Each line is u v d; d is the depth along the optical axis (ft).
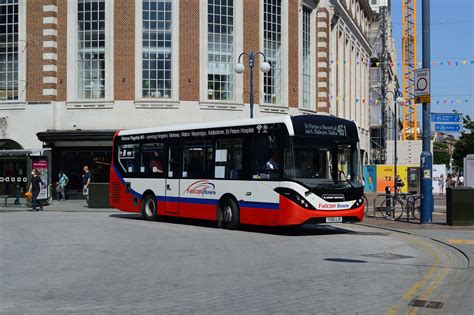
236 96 118.21
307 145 54.24
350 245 47.98
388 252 43.62
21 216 79.51
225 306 25.18
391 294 27.89
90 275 33.04
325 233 57.77
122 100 113.80
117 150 75.77
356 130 57.52
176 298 26.81
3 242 48.78
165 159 68.08
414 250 44.93
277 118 54.90
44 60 116.16
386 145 229.86
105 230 59.11
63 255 41.16
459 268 36.17
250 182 57.00
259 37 121.08
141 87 114.11
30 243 48.11
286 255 41.55
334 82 154.81
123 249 44.47
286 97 125.70
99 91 115.65
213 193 61.26
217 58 117.80
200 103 114.93
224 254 41.83
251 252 43.04
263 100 122.01
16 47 118.21
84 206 100.42
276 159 54.44
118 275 33.04
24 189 99.81
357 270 35.06
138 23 114.11
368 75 232.73
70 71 116.16
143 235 54.54
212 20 117.50
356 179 56.49
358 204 55.77
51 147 114.32
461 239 50.96
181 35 114.93
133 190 72.69
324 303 25.84
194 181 63.82
